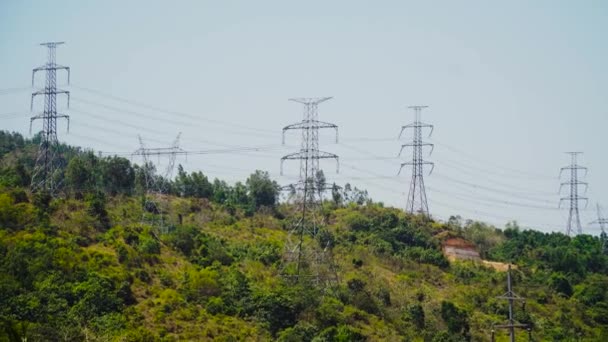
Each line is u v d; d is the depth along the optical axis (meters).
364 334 163.12
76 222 176.88
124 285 151.75
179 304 154.88
